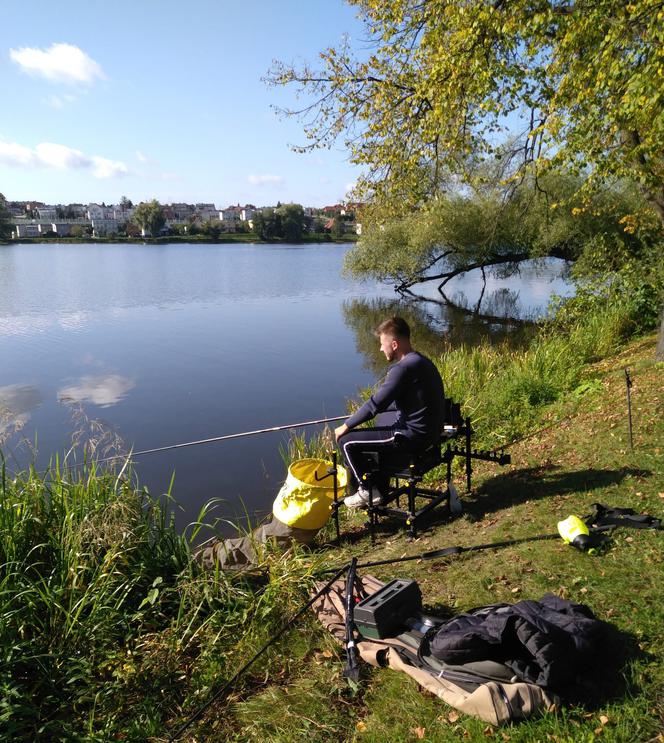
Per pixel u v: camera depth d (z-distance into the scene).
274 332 21.53
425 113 10.69
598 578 3.81
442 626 3.20
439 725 2.81
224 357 17.09
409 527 5.09
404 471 5.03
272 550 4.82
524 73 9.50
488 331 22.09
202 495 7.62
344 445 5.06
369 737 2.83
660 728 2.62
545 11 8.59
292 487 5.21
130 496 4.65
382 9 10.41
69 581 3.90
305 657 3.52
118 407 11.88
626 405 7.35
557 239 23.45
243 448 9.30
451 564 4.38
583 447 6.38
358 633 3.54
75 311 26.58
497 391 9.50
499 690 2.77
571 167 9.94
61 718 3.16
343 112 11.24
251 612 3.95
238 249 99.62
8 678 3.18
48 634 3.60
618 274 15.88
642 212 15.54
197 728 3.06
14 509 4.30
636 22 7.86
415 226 27.84
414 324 23.98
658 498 4.91
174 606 4.15
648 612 3.39
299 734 2.91
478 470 6.62
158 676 3.41
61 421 10.61
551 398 9.24
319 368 15.75
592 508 4.89
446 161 11.22
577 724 2.65
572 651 2.85
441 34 9.88
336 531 5.41
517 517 5.02
